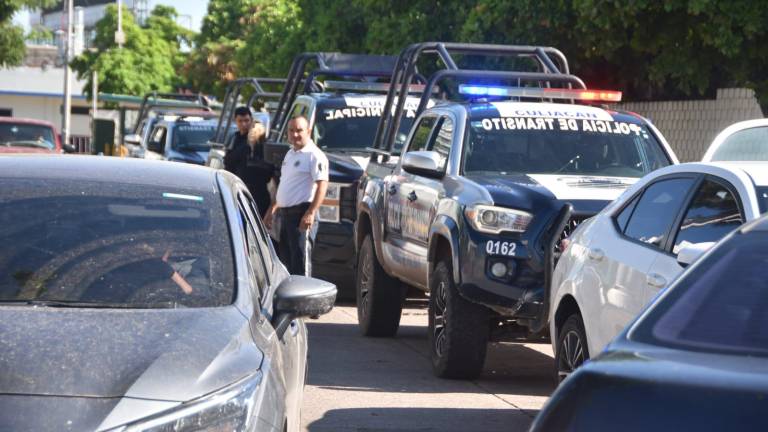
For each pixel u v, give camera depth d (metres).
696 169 7.58
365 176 14.16
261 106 38.88
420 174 11.45
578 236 8.62
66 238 5.95
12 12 41.59
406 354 12.17
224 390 4.82
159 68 72.00
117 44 71.44
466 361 10.41
